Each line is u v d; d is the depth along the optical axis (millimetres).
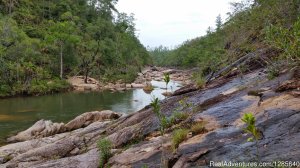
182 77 61281
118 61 72000
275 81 9961
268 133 6863
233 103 9656
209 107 10406
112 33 82375
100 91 44562
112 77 57969
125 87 48469
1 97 39250
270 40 9945
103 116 19859
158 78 65812
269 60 11961
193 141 8070
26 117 24953
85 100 34781
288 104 7777
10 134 19406
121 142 11078
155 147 9180
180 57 102875
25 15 68062
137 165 8352
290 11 14469
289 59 10336
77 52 60469
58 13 75938
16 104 32906
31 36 62875
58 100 35594
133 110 27125
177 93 14391
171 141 8812
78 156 11008
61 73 50906
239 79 12750
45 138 15648
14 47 46625
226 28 26031
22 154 12992
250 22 19203
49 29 61781
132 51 89562
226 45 23297
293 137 6320
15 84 42625
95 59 64375
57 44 55000
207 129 8578
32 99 37406
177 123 10383
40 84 43938
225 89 12070
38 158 12547
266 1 17578
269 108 7980
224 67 16781
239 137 7340
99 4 91188
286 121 7008
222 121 8719
